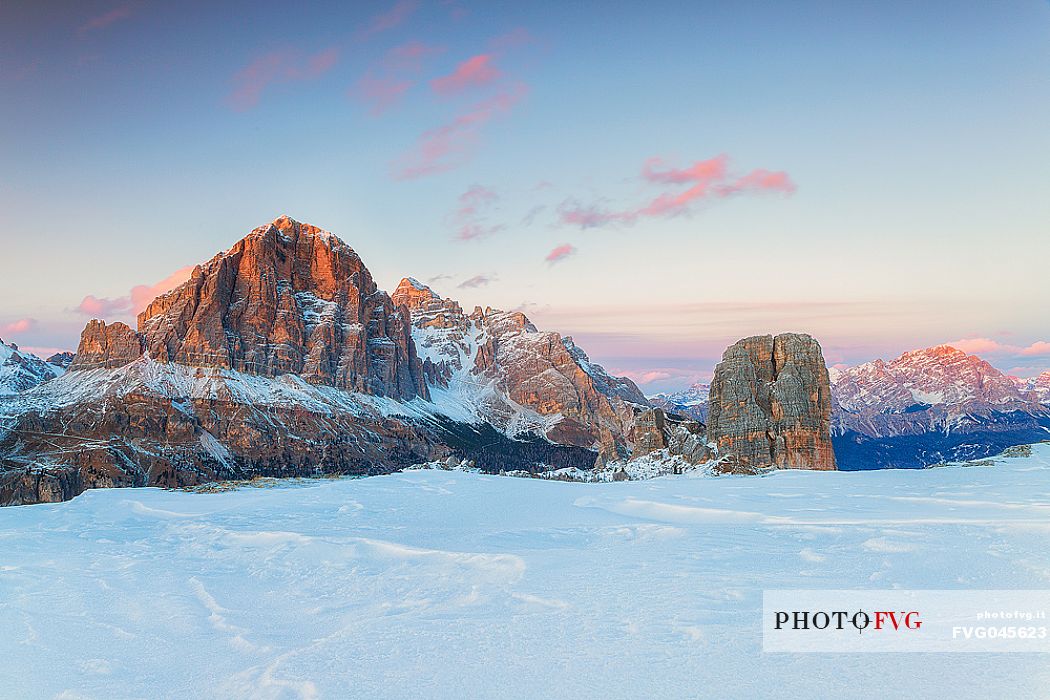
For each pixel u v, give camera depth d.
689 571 14.69
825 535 18.59
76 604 14.88
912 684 8.39
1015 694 8.01
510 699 8.59
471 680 9.25
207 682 10.15
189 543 22.70
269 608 14.30
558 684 8.91
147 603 14.88
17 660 11.41
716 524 21.80
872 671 8.84
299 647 11.46
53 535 24.78
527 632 11.09
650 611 11.77
